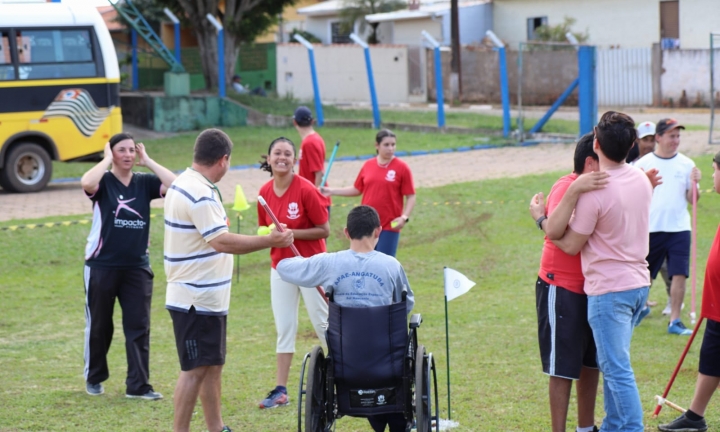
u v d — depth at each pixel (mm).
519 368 7055
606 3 34250
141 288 6605
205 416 5727
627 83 32219
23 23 16359
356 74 37281
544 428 5746
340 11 40906
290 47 37219
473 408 6137
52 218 13328
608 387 5004
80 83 16906
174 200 5379
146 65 31766
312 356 4914
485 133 23859
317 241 6637
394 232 8734
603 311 4938
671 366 7023
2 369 7363
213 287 5426
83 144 17062
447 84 35781
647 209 5016
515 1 37062
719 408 6078
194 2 29734
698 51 30562
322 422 5012
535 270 10805
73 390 6785
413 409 5070
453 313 8906
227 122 27469
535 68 32312
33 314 9273
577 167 5242
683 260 7930
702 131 21688
